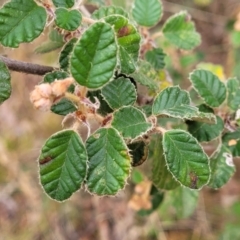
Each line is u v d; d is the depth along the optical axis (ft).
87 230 1.43
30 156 1.47
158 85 0.61
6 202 1.46
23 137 1.49
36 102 0.38
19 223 1.44
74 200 1.44
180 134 0.47
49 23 0.47
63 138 0.44
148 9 0.69
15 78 1.49
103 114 0.52
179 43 0.73
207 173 0.47
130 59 0.50
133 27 0.48
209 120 0.52
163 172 0.60
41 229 1.43
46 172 0.44
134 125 0.46
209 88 0.60
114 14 0.52
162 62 0.71
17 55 1.30
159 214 1.28
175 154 0.47
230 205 1.37
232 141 0.59
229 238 1.28
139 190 0.77
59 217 1.44
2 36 0.46
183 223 1.38
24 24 0.46
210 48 1.60
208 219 1.40
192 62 1.14
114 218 1.41
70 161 0.44
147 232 1.35
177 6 1.57
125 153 0.45
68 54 0.52
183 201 0.80
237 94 0.61
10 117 1.51
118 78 0.51
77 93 0.42
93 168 0.45
